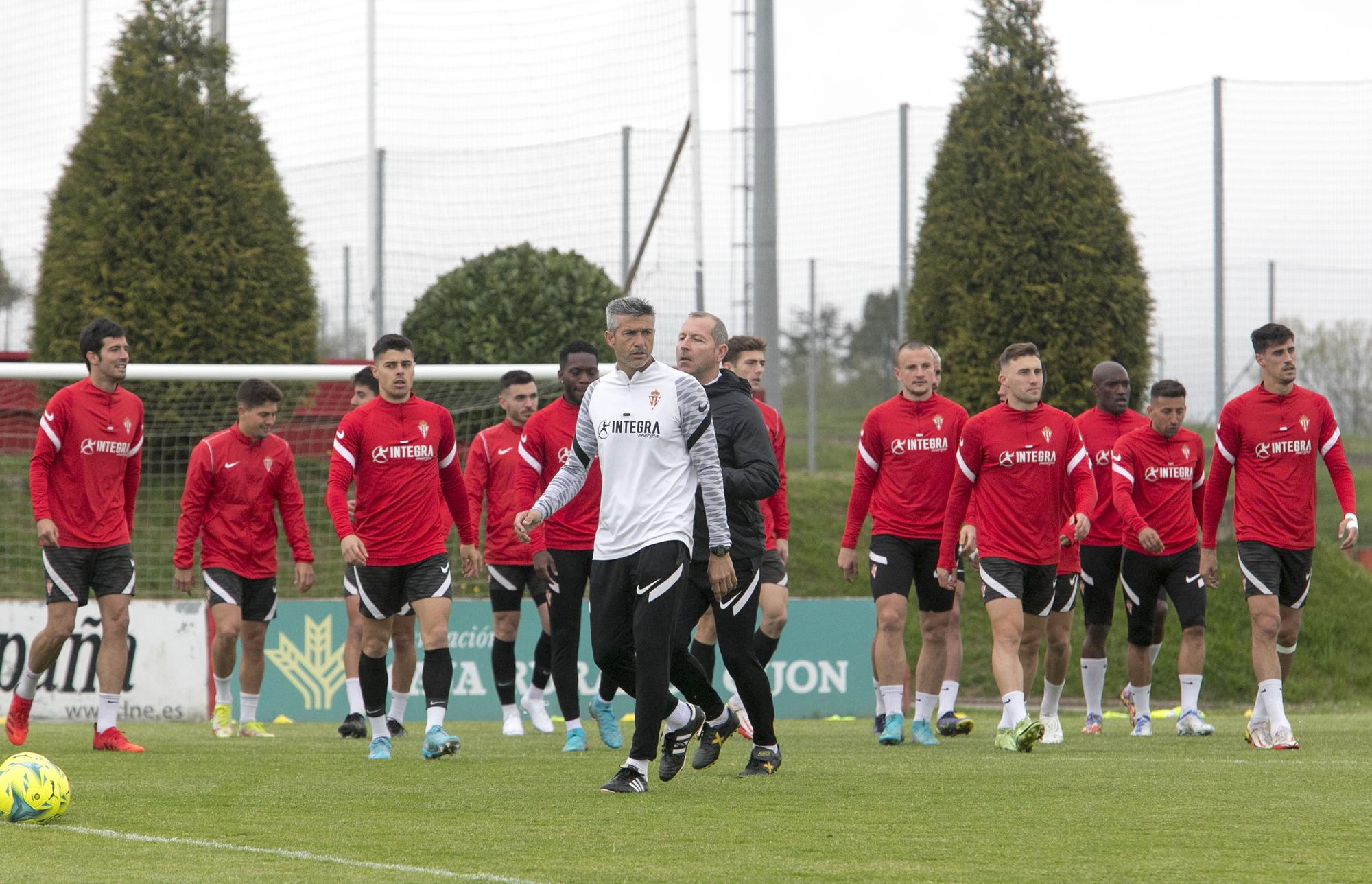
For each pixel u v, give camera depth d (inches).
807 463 3006.9
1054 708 1338.6
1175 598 1417.3
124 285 2300.7
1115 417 1462.8
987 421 1187.9
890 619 1264.8
